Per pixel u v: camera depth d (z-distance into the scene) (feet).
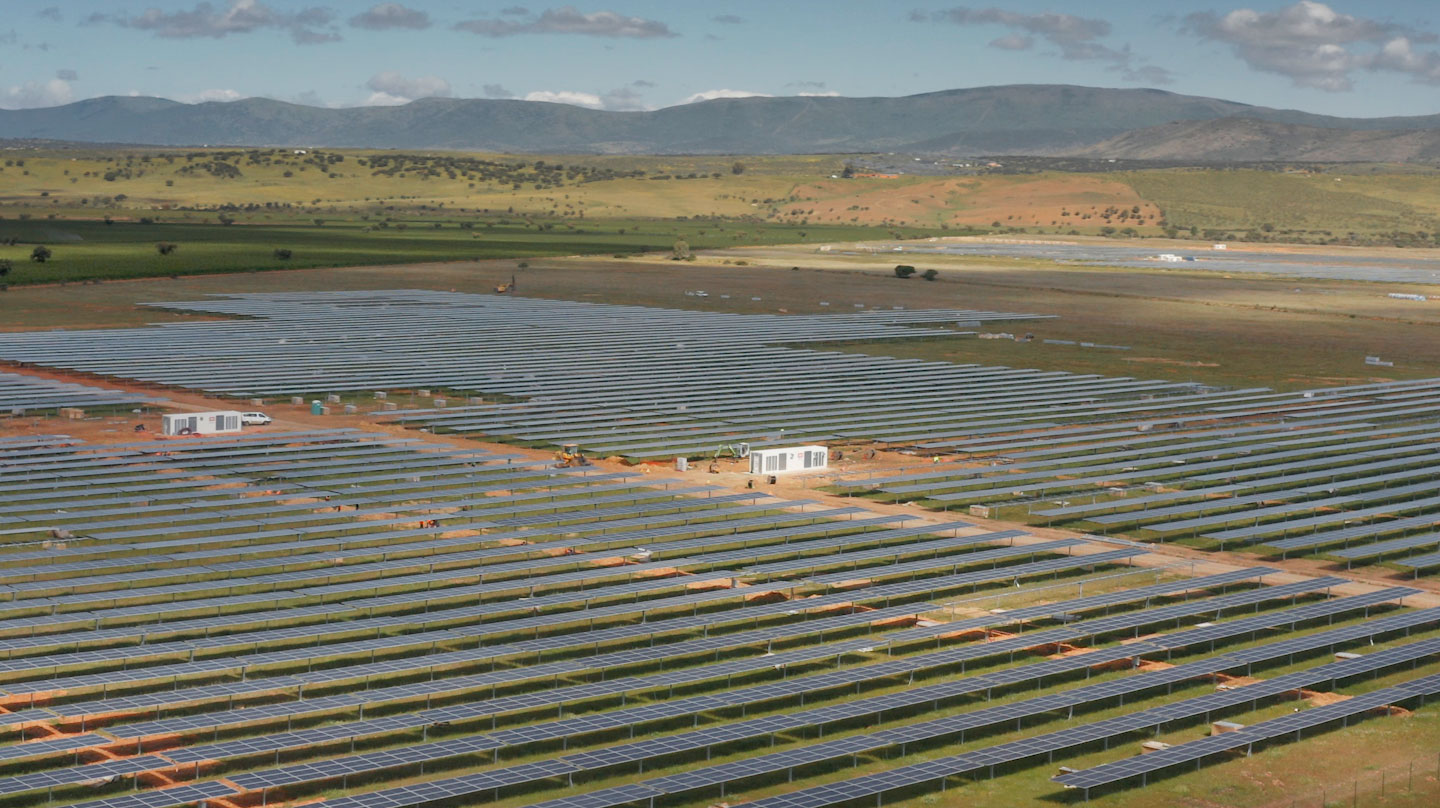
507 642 182.91
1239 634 191.72
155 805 128.06
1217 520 258.78
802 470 307.58
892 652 183.62
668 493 275.39
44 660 165.78
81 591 201.46
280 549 224.12
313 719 156.15
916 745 152.46
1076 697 161.68
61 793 135.23
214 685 159.74
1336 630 188.85
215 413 339.57
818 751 143.33
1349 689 171.22
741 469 310.65
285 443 326.85
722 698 158.40
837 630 193.67
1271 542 242.99
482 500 265.54
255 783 131.23
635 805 136.46
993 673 169.58
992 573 220.64
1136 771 138.62
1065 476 306.76
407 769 144.15
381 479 285.43
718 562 223.71
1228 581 214.69
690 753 149.69
